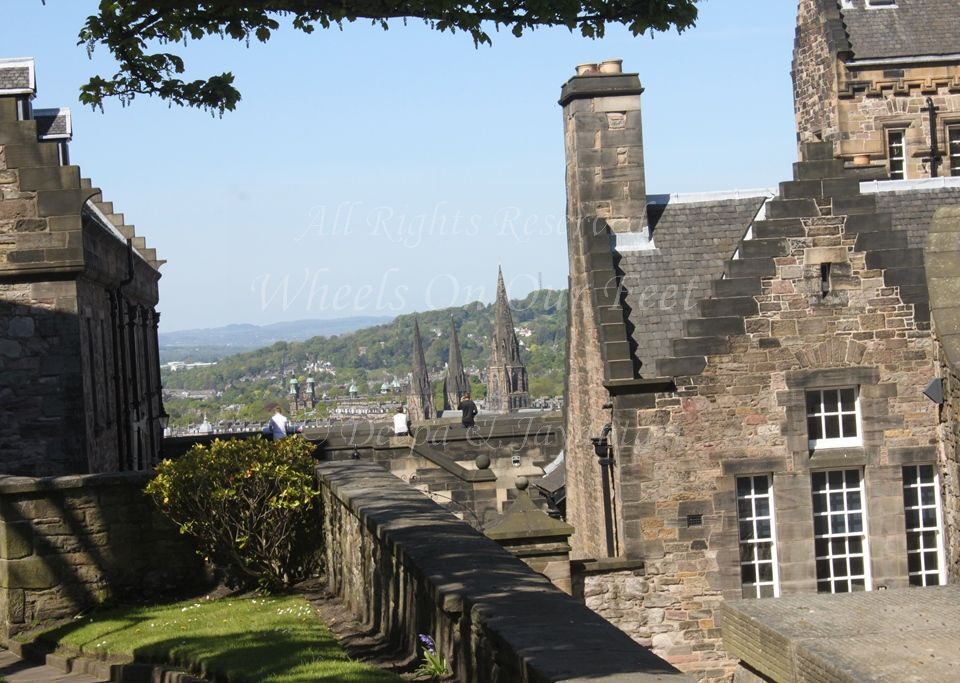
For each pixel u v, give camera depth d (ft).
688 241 93.09
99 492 59.41
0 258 88.63
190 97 48.91
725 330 85.40
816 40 127.65
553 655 27.68
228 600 58.44
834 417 87.30
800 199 86.07
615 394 84.94
